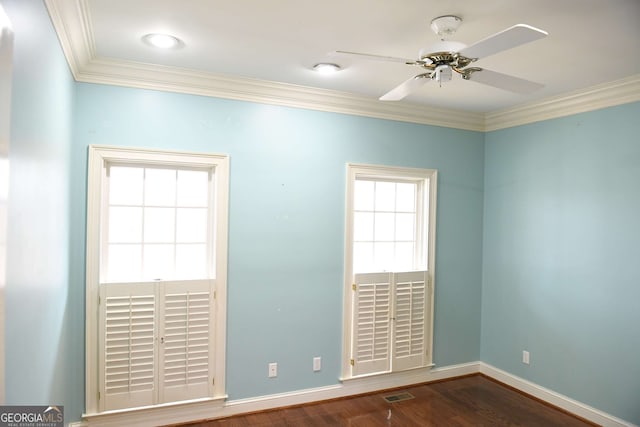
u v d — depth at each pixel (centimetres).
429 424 299
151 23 213
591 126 312
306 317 329
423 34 224
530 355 354
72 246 259
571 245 324
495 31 216
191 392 292
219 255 300
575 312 320
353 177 346
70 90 236
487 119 396
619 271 291
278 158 319
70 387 258
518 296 367
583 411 310
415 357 368
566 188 329
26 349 133
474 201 400
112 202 286
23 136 125
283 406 321
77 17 197
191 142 293
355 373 344
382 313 354
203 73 287
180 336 289
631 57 247
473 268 400
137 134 279
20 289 125
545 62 256
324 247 335
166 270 298
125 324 275
